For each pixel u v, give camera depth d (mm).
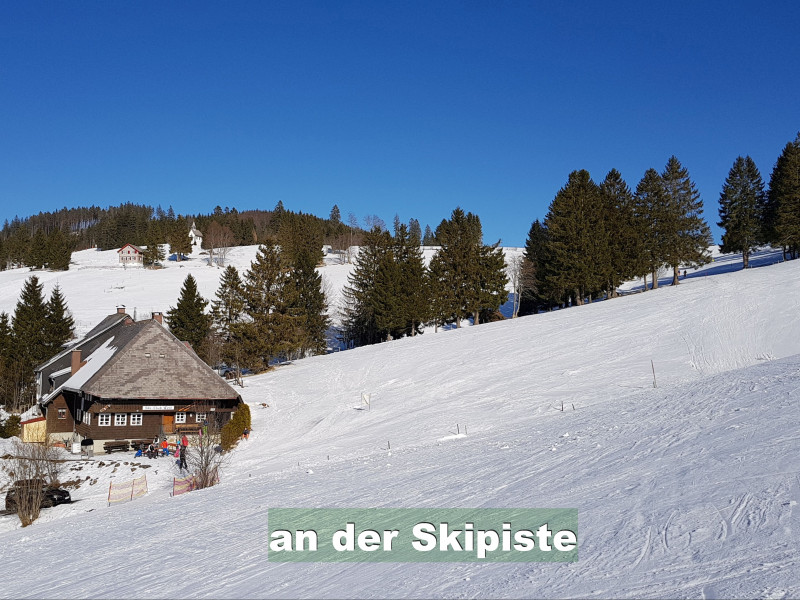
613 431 20531
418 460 22000
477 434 27172
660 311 52875
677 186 68938
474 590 8617
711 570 7988
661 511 10961
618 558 9047
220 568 11625
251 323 60688
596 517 11359
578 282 66375
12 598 11547
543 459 18047
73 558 14430
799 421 16312
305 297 72500
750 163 76375
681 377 34781
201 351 60594
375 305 69688
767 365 29000
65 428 43656
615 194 76188
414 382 44312
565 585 8273
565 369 40500
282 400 46531
